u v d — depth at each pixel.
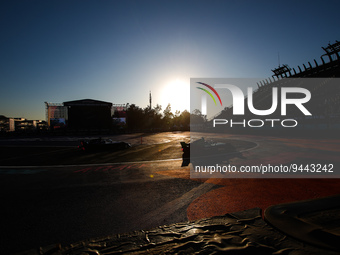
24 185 7.22
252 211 2.77
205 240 2.06
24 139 35.94
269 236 2.07
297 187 6.31
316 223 2.26
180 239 2.12
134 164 11.13
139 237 2.20
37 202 5.57
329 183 6.65
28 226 4.20
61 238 3.72
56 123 56.28
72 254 1.90
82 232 3.92
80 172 9.25
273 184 6.71
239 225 2.36
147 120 86.69
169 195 6.04
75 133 52.69
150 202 5.49
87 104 56.53
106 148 17.97
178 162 11.44
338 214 2.49
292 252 1.75
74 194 6.21
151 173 8.91
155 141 28.06
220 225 2.38
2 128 99.69
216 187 6.66
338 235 1.96
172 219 4.43
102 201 5.60
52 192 6.41
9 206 5.30
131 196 6.00
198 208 4.97
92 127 56.88
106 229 4.03
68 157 13.98
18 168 10.37
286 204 2.87
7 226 4.21
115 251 1.93
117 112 63.94
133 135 45.41
